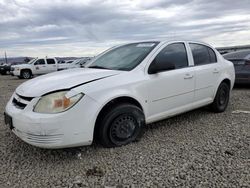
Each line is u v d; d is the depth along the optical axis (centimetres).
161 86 418
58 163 337
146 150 368
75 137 329
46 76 406
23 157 357
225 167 315
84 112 333
